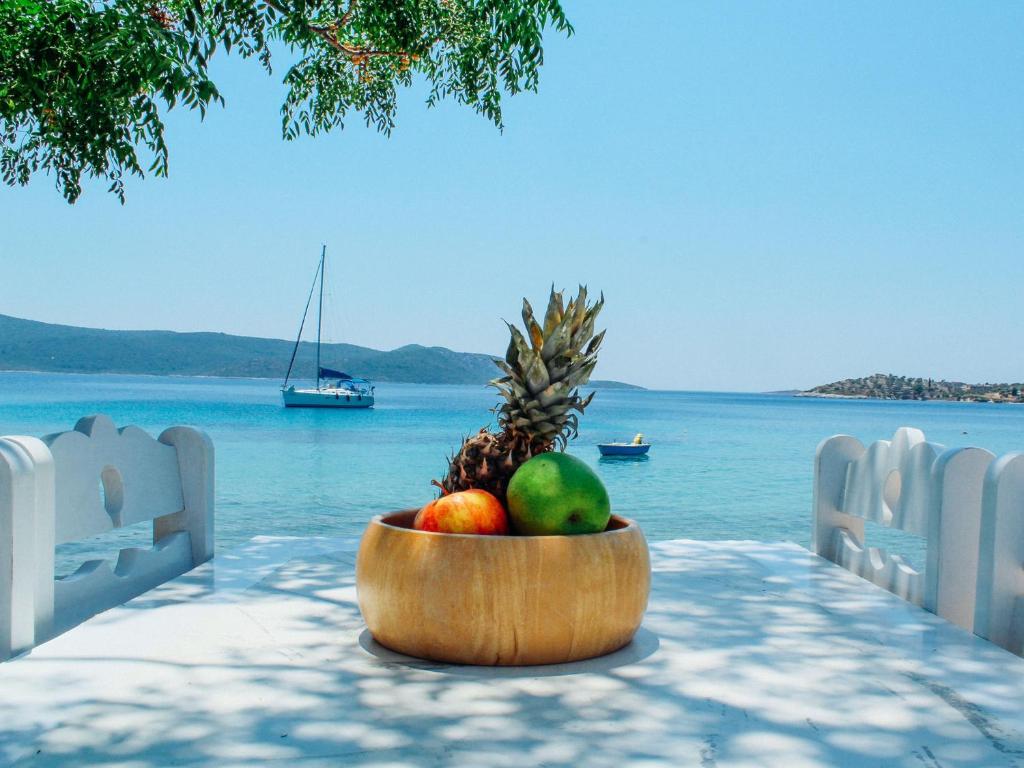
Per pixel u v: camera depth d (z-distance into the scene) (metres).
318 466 31.75
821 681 2.68
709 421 91.56
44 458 3.11
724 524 19.14
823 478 4.73
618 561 2.84
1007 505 3.19
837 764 2.07
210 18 6.18
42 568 3.10
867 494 4.38
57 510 3.29
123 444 3.83
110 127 5.65
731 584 4.05
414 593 2.77
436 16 7.69
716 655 2.94
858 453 4.77
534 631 2.73
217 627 3.24
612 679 2.68
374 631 2.97
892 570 4.02
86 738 2.19
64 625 3.36
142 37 5.29
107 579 3.69
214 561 4.46
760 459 38.78
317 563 4.43
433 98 8.54
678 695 2.54
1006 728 2.31
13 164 7.05
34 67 5.42
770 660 2.89
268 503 21.23
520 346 3.08
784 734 2.25
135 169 6.26
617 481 29.03
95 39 5.40
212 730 2.24
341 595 3.75
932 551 3.57
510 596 2.71
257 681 2.63
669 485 27.72
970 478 3.54
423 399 164.88
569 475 2.90
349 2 7.61
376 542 2.93
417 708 2.42
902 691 2.60
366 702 2.46
